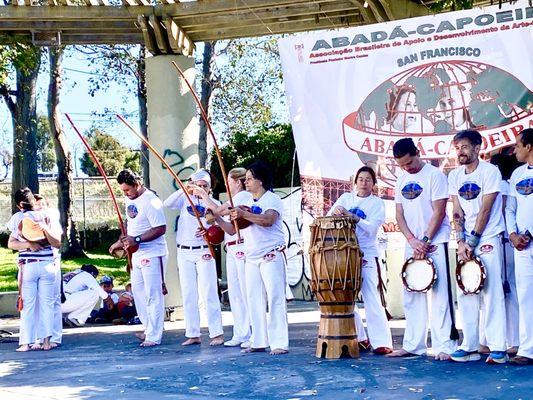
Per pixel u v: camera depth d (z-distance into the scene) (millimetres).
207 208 8719
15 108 19750
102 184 29125
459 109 8766
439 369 7043
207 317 9328
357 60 9094
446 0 10242
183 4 11055
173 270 11781
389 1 9992
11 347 9820
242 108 22531
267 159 18578
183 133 11789
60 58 19859
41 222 9445
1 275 19156
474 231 7223
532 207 7008
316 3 10742
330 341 7824
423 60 8875
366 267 8086
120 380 7195
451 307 7562
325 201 9203
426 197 7660
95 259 21984
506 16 8586
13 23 11398
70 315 11711
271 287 8188
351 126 9117
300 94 9281
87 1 11047
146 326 9508
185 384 6871
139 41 11977
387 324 8094
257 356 8172
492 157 8266
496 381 6430
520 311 7105
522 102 8555
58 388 6945
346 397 6090
